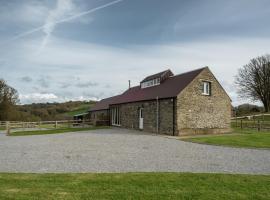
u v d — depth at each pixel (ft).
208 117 86.17
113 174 28.96
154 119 88.17
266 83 165.89
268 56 169.99
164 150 49.16
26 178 26.94
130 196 21.48
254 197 21.59
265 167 34.37
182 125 79.36
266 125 114.32
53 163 36.47
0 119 168.76
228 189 23.59
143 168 33.45
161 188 23.73
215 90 88.94
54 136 77.56
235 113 186.60
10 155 43.37
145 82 114.11
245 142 59.77
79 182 25.45
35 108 240.32
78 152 46.34
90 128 108.68
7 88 177.47
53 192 22.33
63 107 269.85
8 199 20.52
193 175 28.58
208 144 57.82
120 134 81.56
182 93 79.92
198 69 89.04
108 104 134.10
